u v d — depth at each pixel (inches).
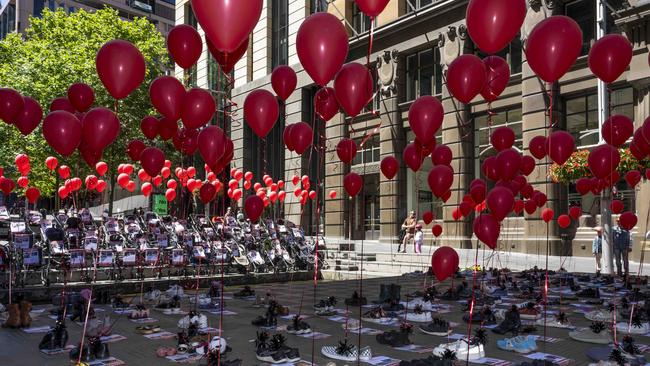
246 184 882.1
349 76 239.6
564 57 210.7
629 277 577.6
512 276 613.9
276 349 263.9
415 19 936.3
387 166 407.8
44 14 1114.1
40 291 493.0
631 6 677.3
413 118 280.2
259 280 682.8
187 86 1131.3
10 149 983.6
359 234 1043.3
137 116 1010.7
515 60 827.4
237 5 143.0
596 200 725.3
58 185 1030.4
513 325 327.6
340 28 202.4
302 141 326.6
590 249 719.7
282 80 294.4
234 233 781.3
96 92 966.4
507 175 386.3
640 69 658.8
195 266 676.7
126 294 550.6
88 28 1087.6
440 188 359.3
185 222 760.3
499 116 842.8
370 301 466.6
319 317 383.6
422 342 300.7
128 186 715.4
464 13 870.4
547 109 751.7
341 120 1066.7
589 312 385.7
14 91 305.9
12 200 1432.1
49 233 563.5
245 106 270.7
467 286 526.9
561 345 294.0
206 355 253.6
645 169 526.6
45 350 276.2
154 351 276.2
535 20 779.4
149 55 1109.7
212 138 277.9
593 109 734.5
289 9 1210.0
